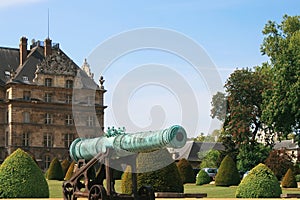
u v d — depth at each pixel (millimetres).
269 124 48656
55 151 88438
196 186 49938
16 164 28438
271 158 64688
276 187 32469
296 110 46500
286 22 66188
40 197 28391
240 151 67000
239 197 32688
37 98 87750
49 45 92375
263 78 66562
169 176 29281
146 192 16531
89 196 16453
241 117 65625
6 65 91500
